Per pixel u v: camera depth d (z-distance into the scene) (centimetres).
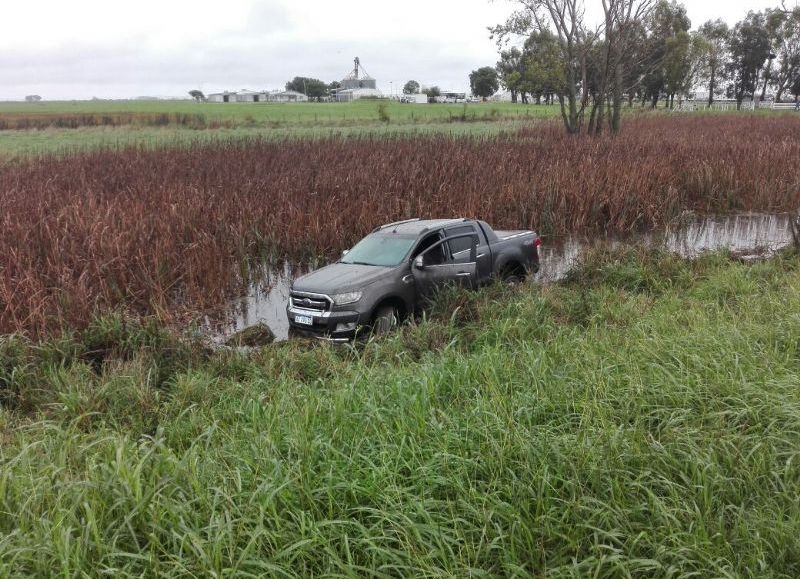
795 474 452
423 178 1889
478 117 7019
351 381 672
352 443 513
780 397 536
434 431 519
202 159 2636
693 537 387
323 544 399
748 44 10281
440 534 391
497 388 607
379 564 395
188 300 1178
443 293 995
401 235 1005
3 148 3859
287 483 425
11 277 1095
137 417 671
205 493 436
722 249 1305
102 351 886
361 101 14988
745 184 1927
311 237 1466
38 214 1443
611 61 3975
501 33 3975
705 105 11431
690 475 460
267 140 3800
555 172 1861
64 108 11750
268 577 375
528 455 469
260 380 728
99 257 1195
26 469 489
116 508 421
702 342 683
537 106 11094
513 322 880
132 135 5006
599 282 1145
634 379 599
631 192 1741
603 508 423
